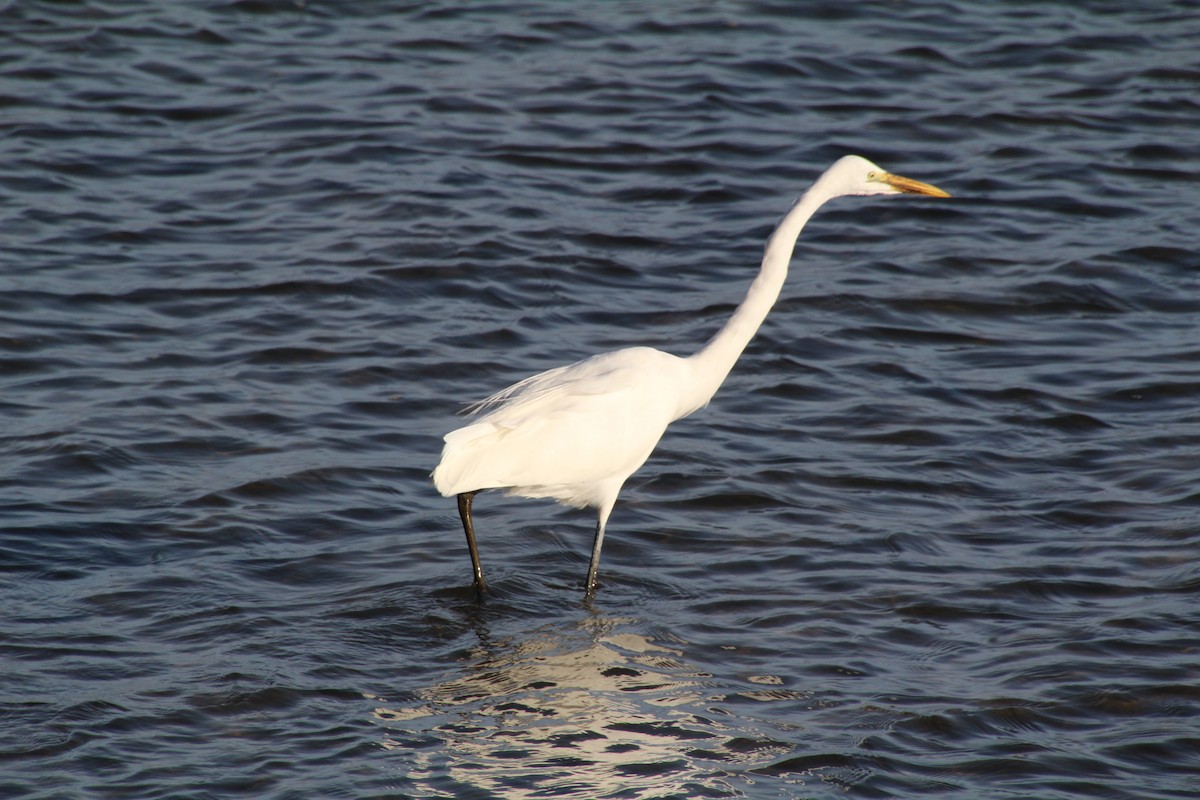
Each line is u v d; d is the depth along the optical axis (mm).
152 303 16047
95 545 11234
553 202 19203
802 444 13641
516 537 11742
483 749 8695
